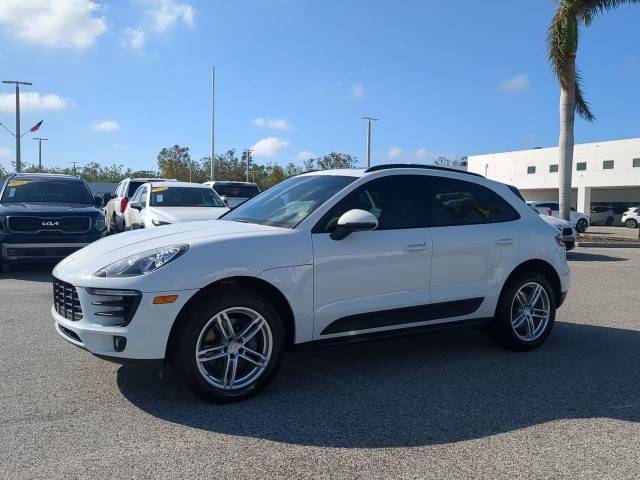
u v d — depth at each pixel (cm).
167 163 6319
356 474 313
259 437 359
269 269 422
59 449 337
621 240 2058
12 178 1166
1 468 312
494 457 336
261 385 425
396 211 497
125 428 368
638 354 559
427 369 504
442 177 536
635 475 316
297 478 308
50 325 633
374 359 533
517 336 554
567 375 491
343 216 445
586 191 5025
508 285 550
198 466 319
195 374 398
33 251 991
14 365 492
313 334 446
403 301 482
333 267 449
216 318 404
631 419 396
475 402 425
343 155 6612
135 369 483
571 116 1870
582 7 1797
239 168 6431
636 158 4600
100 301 394
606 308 788
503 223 555
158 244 420
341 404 417
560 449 348
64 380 456
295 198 506
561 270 582
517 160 5666
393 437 362
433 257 499
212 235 430
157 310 387
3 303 754
